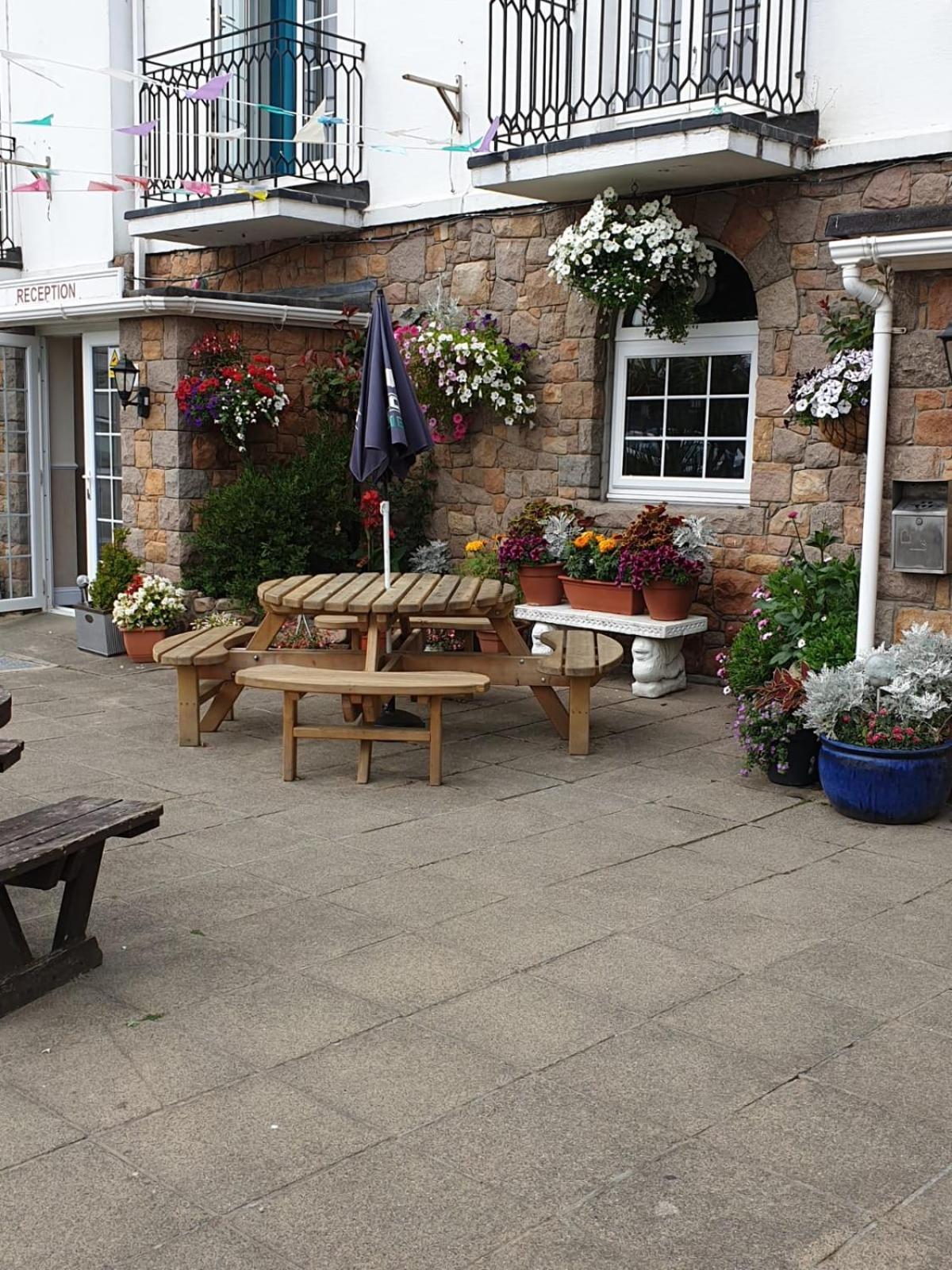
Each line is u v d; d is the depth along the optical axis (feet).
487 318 28.09
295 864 15.23
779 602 20.90
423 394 28.37
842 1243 8.13
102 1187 8.63
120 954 12.52
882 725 16.93
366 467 20.56
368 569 29.94
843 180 23.13
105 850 15.65
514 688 25.82
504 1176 8.81
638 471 27.37
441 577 22.84
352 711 21.67
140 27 34.99
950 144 21.79
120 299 28.14
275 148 33.58
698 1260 7.94
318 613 21.56
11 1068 10.25
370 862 15.31
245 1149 9.11
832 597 20.67
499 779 19.08
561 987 11.87
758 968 12.34
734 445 25.93
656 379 26.89
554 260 25.61
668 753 20.66
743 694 20.10
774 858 15.64
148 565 29.78
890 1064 10.46
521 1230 8.21
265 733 21.81
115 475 32.78
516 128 26.27
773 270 24.08
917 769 16.69
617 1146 9.20
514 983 11.93
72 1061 10.37
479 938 13.00
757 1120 9.58
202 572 29.14
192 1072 10.22
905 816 16.89
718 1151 9.15
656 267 24.34
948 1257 8.00
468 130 28.84
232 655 20.98
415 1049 10.62
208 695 21.44
